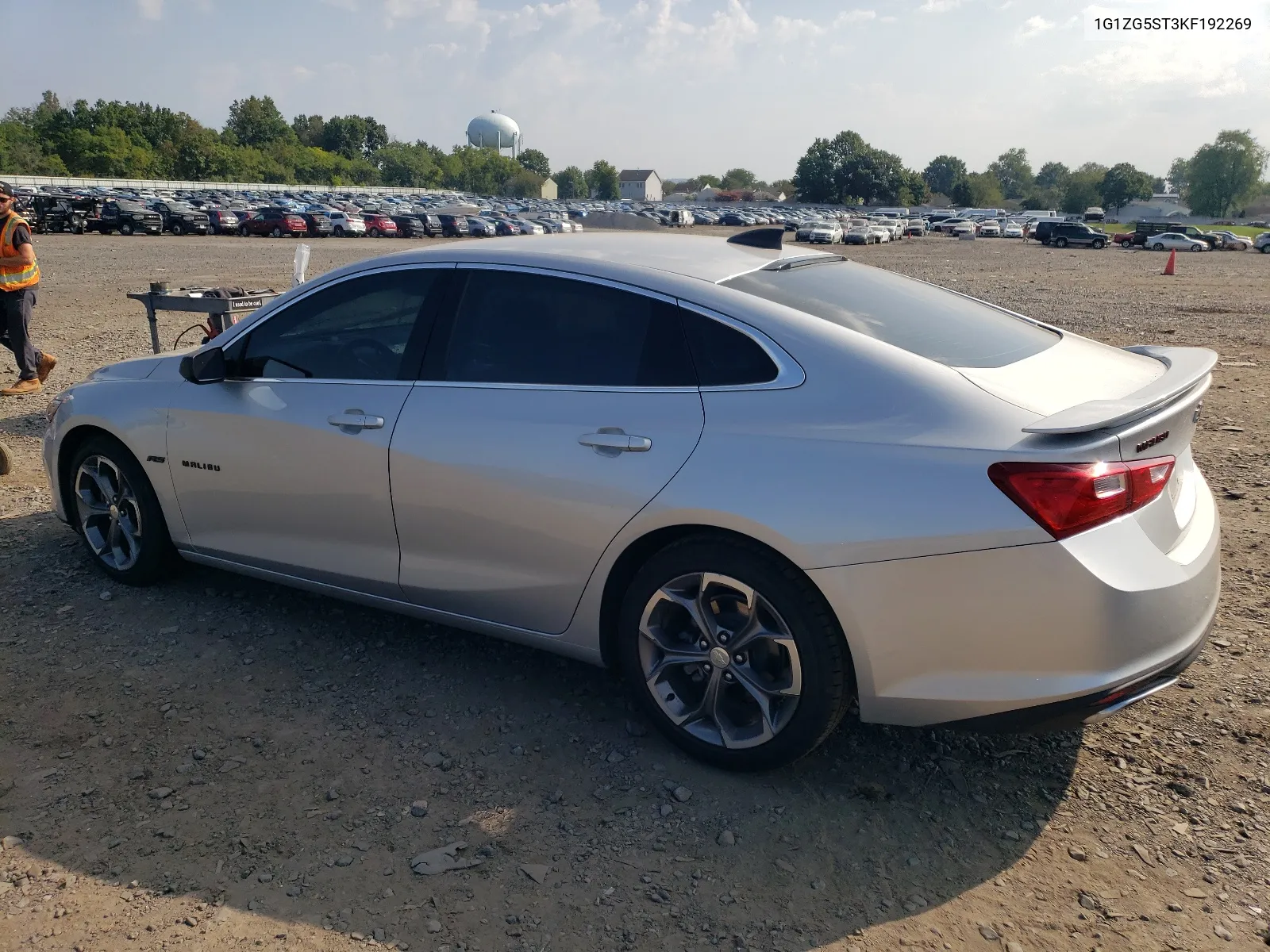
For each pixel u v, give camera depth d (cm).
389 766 304
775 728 285
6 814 278
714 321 295
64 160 11006
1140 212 15700
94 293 1705
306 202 7912
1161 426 262
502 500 314
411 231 5403
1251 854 262
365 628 398
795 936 236
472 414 321
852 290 331
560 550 308
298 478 361
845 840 270
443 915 241
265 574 392
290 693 346
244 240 4394
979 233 7575
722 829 275
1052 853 265
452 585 337
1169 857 262
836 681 274
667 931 237
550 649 332
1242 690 343
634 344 304
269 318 380
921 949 231
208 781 295
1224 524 509
